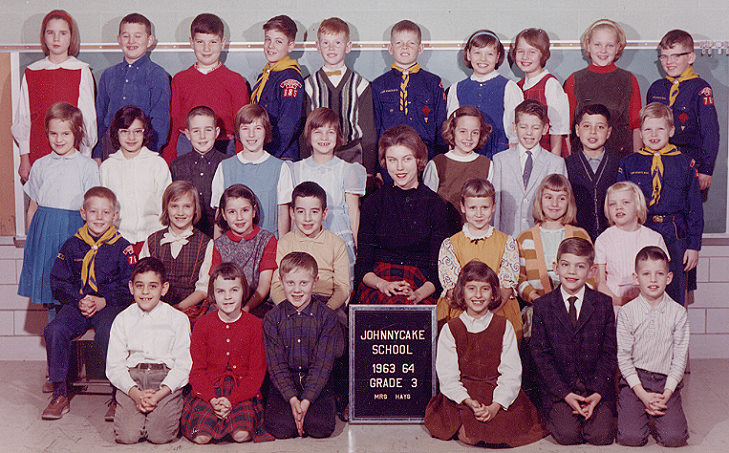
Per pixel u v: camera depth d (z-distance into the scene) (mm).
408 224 3377
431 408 3049
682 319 2982
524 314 3320
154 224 3627
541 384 3023
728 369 3877
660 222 3625
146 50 3912
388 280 3330
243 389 2961
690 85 3848
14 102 3918
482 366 2971
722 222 4000
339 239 3352
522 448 2883
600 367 2977
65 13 3891
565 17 3945
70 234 3648
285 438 2969
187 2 3924
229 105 3811
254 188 3547
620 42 3896
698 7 3943
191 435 2906
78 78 3879
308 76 3902
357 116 3793
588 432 2910
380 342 3131
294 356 3010
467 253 3295
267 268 3305
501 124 3816
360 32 3951
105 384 3471
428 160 3787
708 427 3084
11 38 3902
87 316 3359
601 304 3025
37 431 3033
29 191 3711
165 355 3037
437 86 3842
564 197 3357
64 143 3660
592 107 3674
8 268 3986
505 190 3627
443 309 3256
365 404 3121
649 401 2918
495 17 3949
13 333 4023
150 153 3662
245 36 3932
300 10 3943
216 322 3018
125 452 2818
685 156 3641
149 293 3033
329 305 3248
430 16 3945
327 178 3578
